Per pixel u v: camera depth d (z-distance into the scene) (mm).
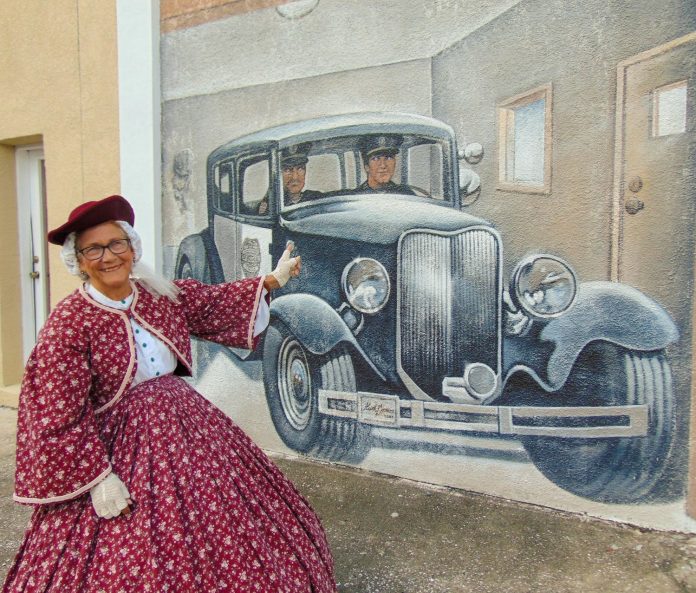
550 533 2680
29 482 1707
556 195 2750
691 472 2551
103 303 1866
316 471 3420
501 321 2932
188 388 2027
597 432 2746
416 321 3160
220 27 3676
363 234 3285
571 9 2656
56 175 4453
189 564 1683
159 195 3994
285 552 1886
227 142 3719
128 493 1727
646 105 2523
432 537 2709
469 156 2961
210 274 3854
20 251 5012
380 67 3180
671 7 2445
